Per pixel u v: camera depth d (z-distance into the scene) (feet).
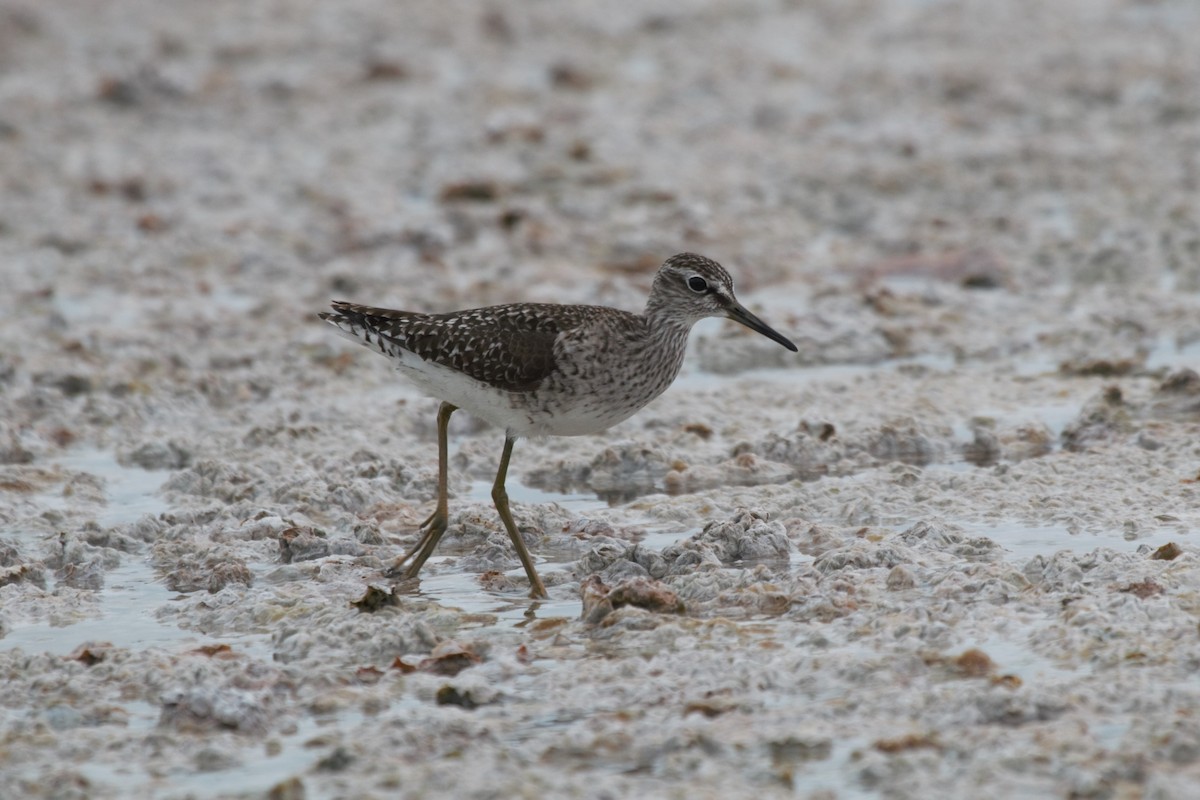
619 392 37.76
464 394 37.09
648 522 41.11
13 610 35.14
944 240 70.79
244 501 42.55
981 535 38.24
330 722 28.89
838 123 91.71
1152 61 100.94
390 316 37.91
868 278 66.59
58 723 28.96
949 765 25.94
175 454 48.21
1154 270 65.57
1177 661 29.30
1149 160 80.74
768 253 70.08
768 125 91.71
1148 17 115.55
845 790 25.44
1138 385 51.80
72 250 71.36
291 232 73.41
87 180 82.07
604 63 107.96
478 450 47.47
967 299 63.21
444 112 95.96
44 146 88.79
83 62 109.29
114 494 44.88
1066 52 104.83
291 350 58.29
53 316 60.90
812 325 59.52
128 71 101.81
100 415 51.88
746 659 30.45
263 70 107.45
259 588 36.29
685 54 109.81
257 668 30.81
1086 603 32.07
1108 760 25.44
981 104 94.02
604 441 48.88
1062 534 38.11
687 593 34.73
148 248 71.20
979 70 100.99
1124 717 27.37
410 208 77.87
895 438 47.44
